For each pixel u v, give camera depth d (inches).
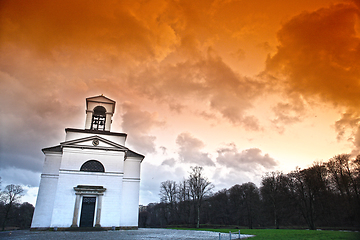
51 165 1513.3
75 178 1443.2
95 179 1469.0
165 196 3378.4
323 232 1050.1
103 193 1450.5
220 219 3435.0
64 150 1486.2
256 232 1190.9
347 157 1870.1
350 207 1786.4
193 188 2655.0
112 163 1530.5
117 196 1471.5
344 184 1873.8
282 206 2247.8
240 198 3122.5
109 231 1301.7
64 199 1389.0
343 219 1883.6
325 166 2023.9
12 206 2805.1
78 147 1504.7
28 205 3388.3
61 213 1359.5
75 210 1373.0
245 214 2888.8
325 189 1956.2
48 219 1401.3
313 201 1974.7
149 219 4515.3
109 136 1691.7
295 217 2240.4
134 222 1584.6
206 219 3462.1
